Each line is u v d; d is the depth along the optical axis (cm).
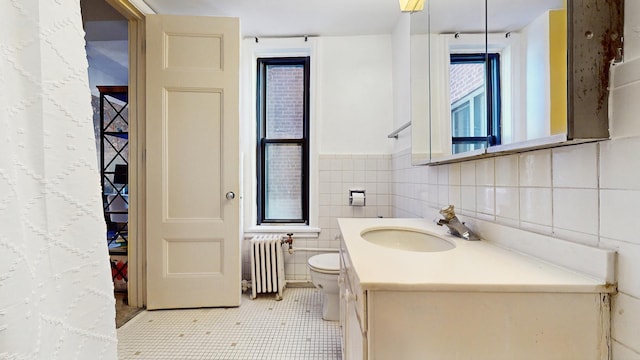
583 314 63
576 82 62
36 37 50
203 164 211
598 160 65
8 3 48
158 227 207
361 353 68
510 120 87
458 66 123
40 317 50
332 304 194
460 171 130
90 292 59
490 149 95
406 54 211
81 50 58
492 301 64
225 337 172
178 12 219
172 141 209
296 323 190
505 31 90
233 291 213
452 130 126
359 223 147
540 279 66
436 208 157
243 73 258
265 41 257
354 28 243
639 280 57
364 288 65
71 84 56
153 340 169
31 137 50
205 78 209
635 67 57
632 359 58
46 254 52
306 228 257
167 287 209
